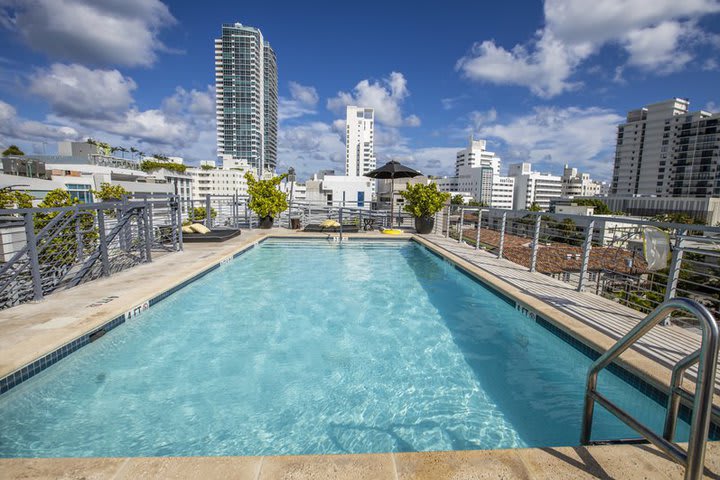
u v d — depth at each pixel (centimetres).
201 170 10156
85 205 498
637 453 182
